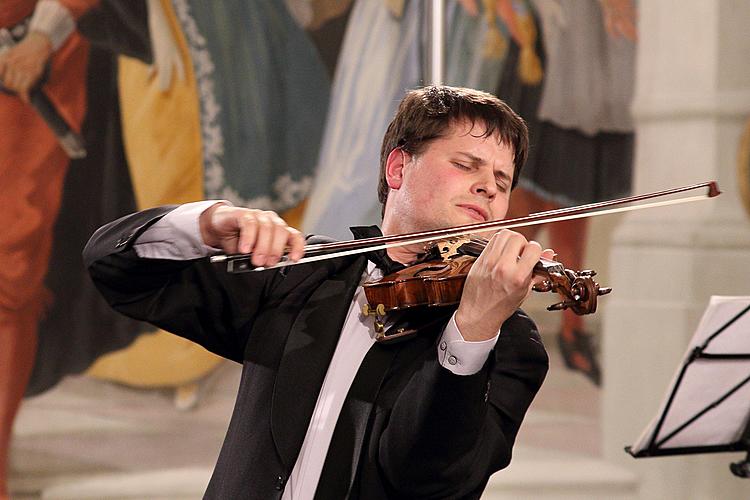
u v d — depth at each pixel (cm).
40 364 1384
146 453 1421
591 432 1606
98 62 1410
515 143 618
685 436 790
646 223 1639
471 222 602
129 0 1421
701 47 1647
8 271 1369
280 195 1496
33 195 1380
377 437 531
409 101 629
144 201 1434
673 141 1648
